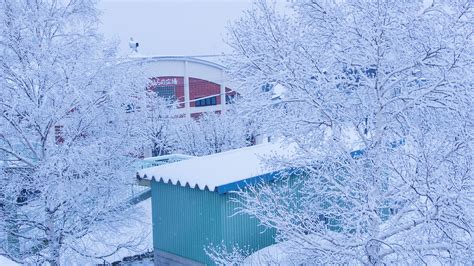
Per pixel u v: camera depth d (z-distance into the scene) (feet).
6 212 45.80
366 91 29.58
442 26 25.84
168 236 49.01
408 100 28.37
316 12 28.35
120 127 49.52
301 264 30.73
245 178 43.83
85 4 48.01
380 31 26.13
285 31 28.04
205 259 45.98
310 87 28.73
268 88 30.17
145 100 51.08
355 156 31.09
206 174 46.32
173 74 135.23
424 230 25.34
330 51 28.40
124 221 50.78
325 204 36.35
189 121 108.17
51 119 45.01
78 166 44.45
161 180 48.29
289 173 33.30
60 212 47.39
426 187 23.06
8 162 46.52
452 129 26.58
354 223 27.55
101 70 47.96
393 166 23.16
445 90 26.25
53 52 44.91
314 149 31.07
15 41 44.37
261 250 42.86
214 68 143.23
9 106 43.68
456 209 22.95
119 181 48.91
